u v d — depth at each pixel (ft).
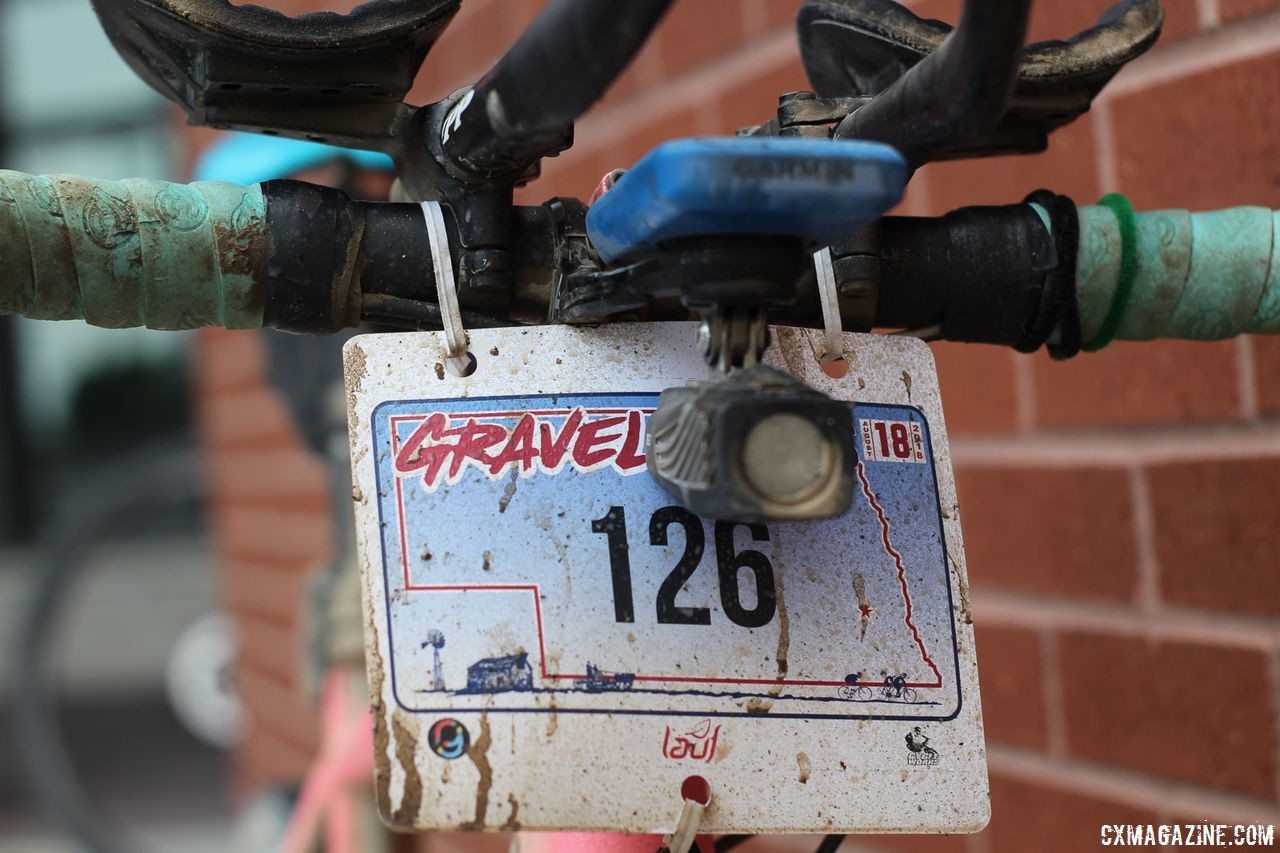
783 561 1.87
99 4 1.82
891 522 1.93
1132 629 3.21
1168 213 2.10
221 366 9.02
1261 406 2.86
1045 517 3.46
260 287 1.88
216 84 1.85
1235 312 2.09
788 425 1.50
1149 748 3.17
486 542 1.82
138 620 20.40
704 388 1.59
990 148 2.15
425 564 1.81
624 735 1.78
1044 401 3.45
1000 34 1.40
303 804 3.83
